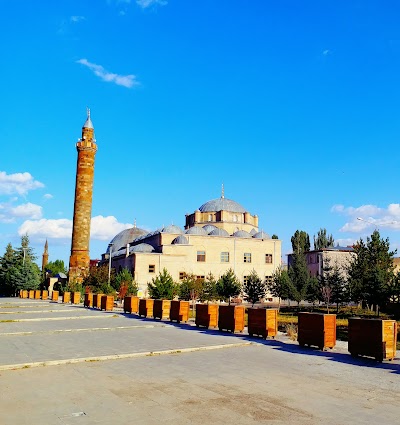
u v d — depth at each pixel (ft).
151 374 35.35
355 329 44.14
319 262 236.02
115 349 47.50
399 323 99.50
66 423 23.16
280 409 26.11
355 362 41.65
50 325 74.69
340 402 27.81
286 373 36.35
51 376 34.42
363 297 124.16
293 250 269.23
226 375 35.19
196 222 258.78
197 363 40.37
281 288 157.07
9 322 80.43
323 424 23.45
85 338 57.62
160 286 150.41
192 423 23.35
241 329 65.41
